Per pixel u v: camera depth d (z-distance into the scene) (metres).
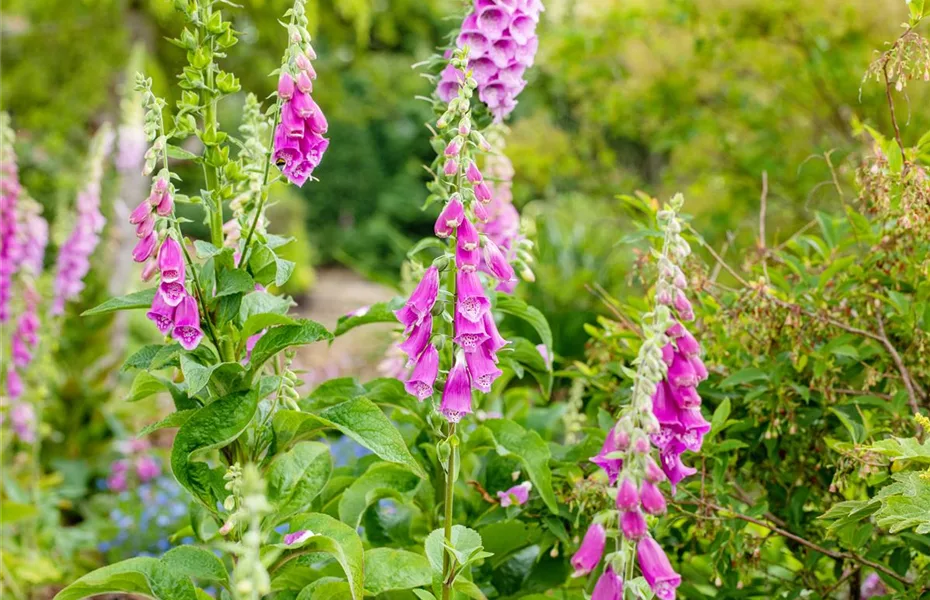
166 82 9.24
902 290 3.26
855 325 3.19
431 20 12.29
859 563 2.82
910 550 2.90
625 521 1.79
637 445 1.75
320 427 2.50
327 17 10.61
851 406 3.08
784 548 3.56
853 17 5.78
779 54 6.31
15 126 9.80
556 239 7.69
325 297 16.50
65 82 9.53
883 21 5.75
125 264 8.27
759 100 6.56
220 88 2.43
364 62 12.14
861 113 6.12
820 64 5.91
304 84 2.31
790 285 3.47
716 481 2.89
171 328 2.32
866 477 2.71
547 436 3.88
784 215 6.26
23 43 9.55
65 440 6.40
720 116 6.71
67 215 5.53
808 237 3.47
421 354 2.28
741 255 4.25
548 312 6.68
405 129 21.77
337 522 2.33
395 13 11.71
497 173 3.50
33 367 5.18
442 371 2.33
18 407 4.99
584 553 1.84
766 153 6.22
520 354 3.17
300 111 2.31
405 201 21.12
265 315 2.40
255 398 2.40
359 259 20.08
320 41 13.13
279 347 2.43
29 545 4.87
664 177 6.91
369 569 2.49
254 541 1.55
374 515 3.20
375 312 2.95
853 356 2.93
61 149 10.29
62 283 5.23
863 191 3.04
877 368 3.17
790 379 3.12
